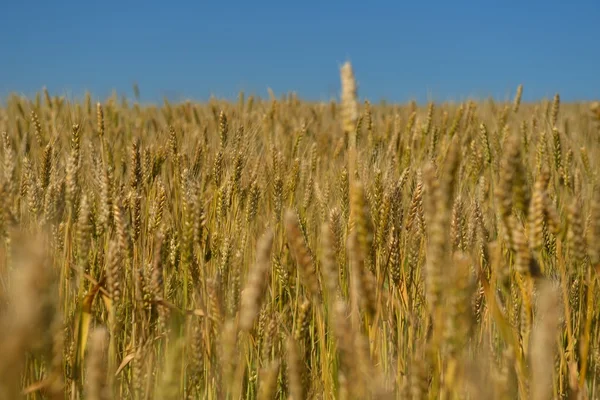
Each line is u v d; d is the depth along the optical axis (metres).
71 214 3.04
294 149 6.70
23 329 0.97
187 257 2.76
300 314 2.18
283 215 4.27
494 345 2.69
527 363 1.84
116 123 9.89
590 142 8.73
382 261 2.52
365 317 2.01
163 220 3.97
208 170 5.11
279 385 2.60
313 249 3.66
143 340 2.48
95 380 1.24
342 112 1.83
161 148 4.92
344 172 3.82
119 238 2.74
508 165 1.62
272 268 3.69
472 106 9.02
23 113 9.18
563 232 2.06
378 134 7.76
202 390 2.48
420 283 3.11
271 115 9.30
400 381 2.21
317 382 2.62
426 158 6.43
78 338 2.24
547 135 6.42
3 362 0.94
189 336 2.27
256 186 4.18
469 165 5.93
